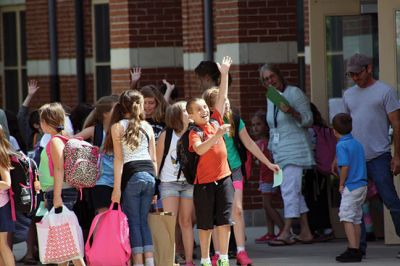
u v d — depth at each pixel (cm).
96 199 2478
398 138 2636
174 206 2511
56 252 2380
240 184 2530
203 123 2350
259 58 3341
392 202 2650
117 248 2364
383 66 2761
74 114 2811
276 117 2900
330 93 3036
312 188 2941
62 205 2389
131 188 2394
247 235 3173
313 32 3017
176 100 2958
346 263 2559
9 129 2827
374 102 2653
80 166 2395
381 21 2755
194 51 3512
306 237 2925
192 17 3516
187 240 2522
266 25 3338
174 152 2505
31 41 4191
